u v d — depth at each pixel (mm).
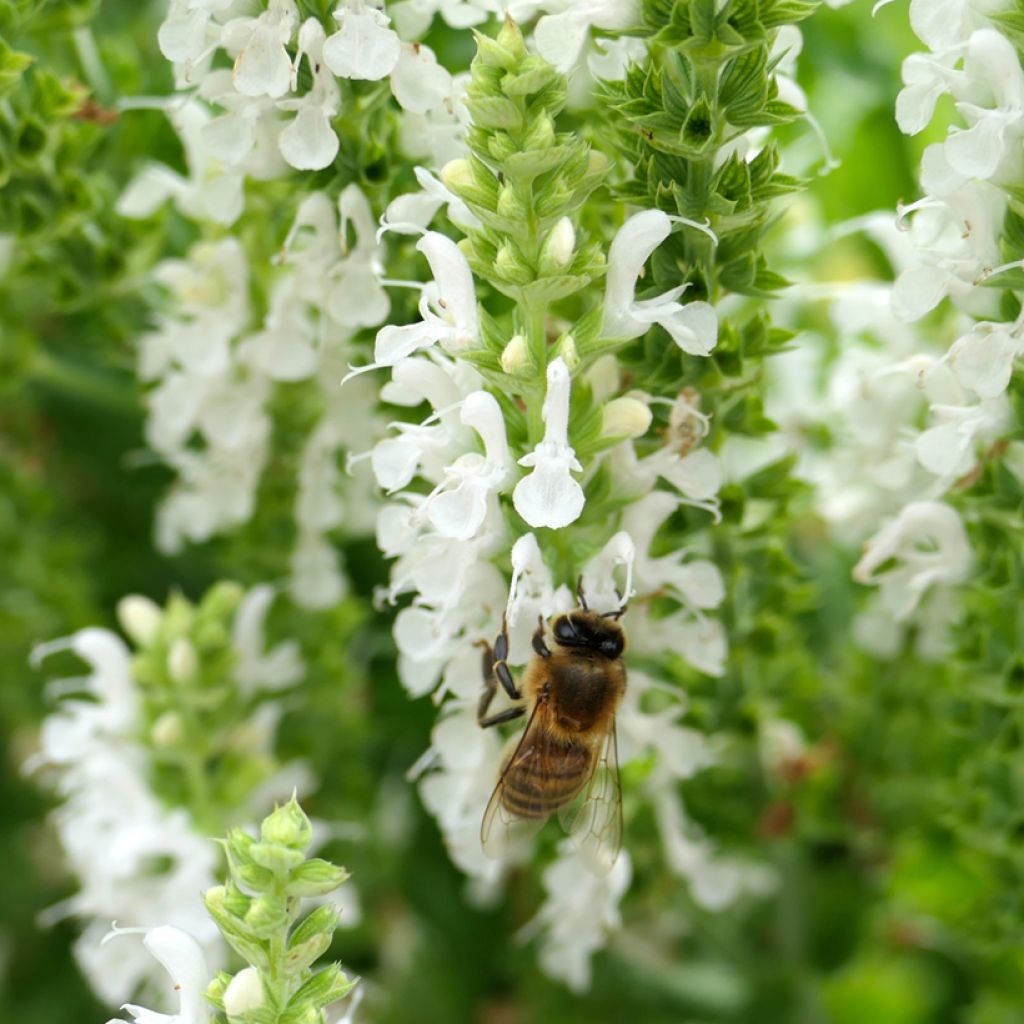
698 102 210
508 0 216
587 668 219
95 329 255
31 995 272
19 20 230
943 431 220
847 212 267
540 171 203
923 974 269
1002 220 213
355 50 212
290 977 197
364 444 240
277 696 252
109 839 241
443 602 213
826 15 264
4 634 261
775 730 243
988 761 234
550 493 204
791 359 257
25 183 237
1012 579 226
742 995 259
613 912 231
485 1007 264
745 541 230
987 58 208
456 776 226
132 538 272
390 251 225
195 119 238
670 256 214
